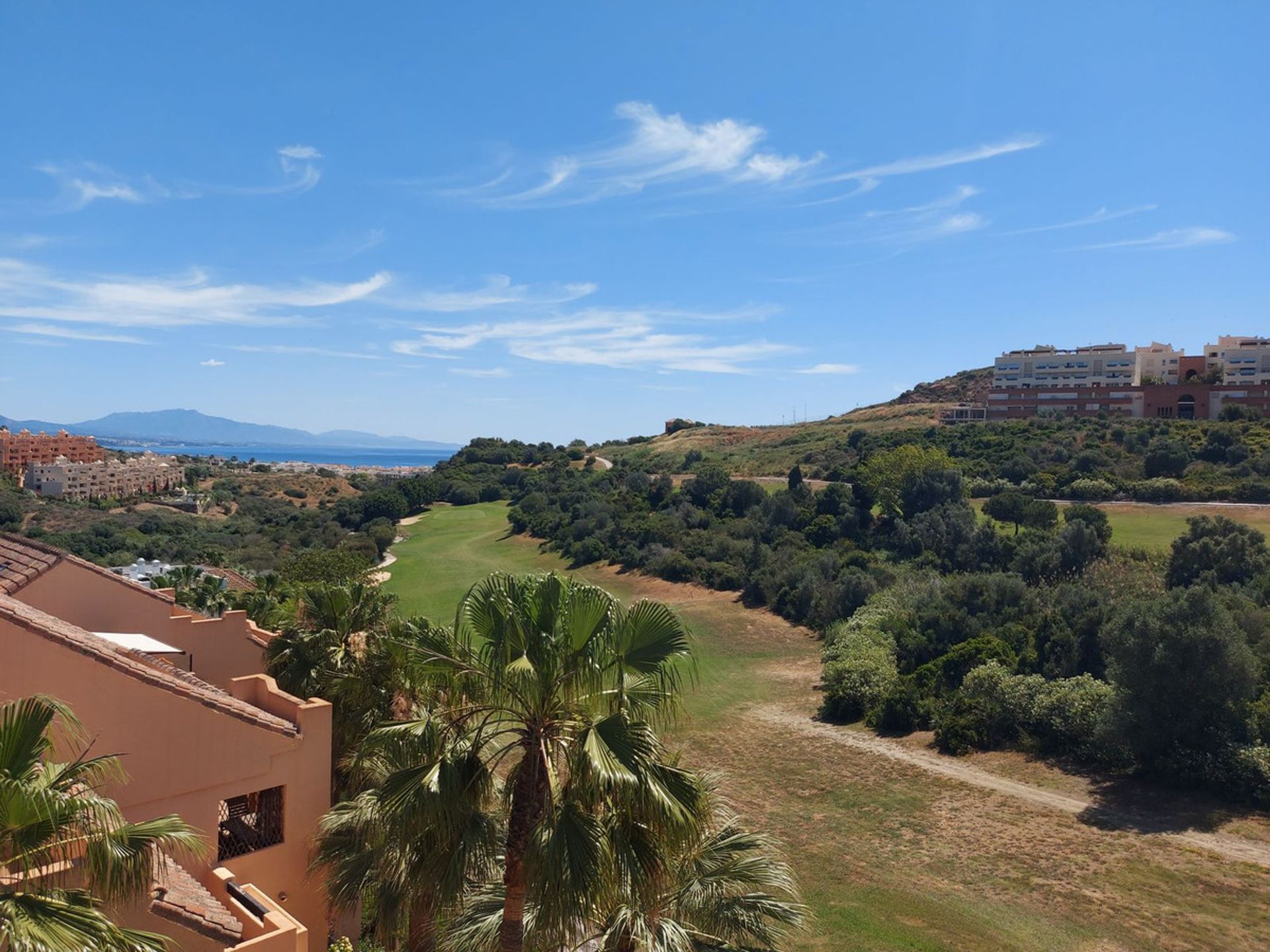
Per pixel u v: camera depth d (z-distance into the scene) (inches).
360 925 555.5
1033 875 888.9
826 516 2748.5
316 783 503.2
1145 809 1033.5
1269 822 968.9
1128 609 1212.5
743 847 416.2
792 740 1395.2
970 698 1368.1
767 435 5531.5
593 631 331.6
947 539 2373.3
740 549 2615.7
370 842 468.8
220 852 478.3
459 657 345.1
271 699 522.0
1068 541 2055.9
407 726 342.6
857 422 5467.5
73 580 650.2
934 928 787.4
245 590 1828.2
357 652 649.0
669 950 349.1
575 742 323.3
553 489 4170.8
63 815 297.6
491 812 382.3
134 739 432.1
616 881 313.1
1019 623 1610.5
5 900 281.9
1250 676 1076.5
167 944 370.0
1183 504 2662.4
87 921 289.7
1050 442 3518.7
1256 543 1835.6
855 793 1159.6
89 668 420.2
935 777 1198.9
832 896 859.4
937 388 6589.6
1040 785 1138.0
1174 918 784.3
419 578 2960.1
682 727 397.4
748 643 2032.5
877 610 1881.2
